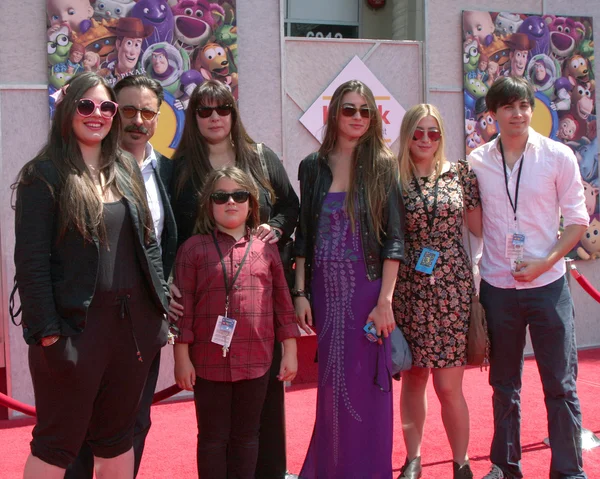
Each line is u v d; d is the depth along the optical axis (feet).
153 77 16.20
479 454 12.50
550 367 10.58
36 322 7.60
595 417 14.33
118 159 8.61
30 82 15.76
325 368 10.28
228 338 9.30
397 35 23.84
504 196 10.75
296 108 17.66
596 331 20.39
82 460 9.60
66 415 7.92
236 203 9.50
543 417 14.48
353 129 10.18
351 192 10.16
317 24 24.47
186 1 16.40
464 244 11.41
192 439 13.85
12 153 15.71
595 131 19.75
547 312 10.51
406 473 11.23
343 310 10.14
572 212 10.48
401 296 10.96
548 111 19.25
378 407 10.09
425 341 10.69
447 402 10.85
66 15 15.66
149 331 8.46
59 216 7.79
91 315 7.95
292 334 9.89
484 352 10.64
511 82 10.66
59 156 7.94
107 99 8.29
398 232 10.16
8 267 15.80
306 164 10.85
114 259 8.10
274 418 10.68
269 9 17.33
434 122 10.80
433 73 18.61
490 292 10.99
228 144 10.55
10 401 10.46
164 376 16.93
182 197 10.15
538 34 19.17
